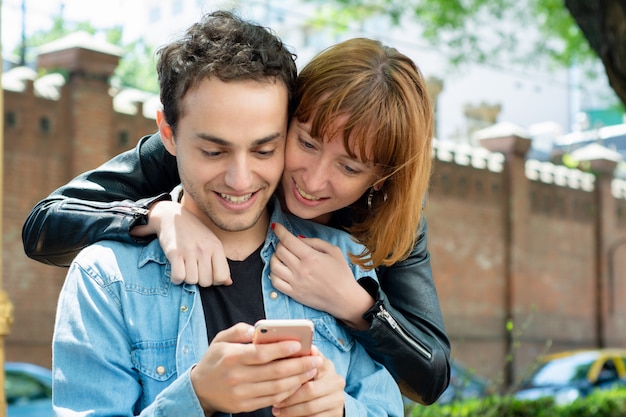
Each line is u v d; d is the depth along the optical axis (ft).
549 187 55.98
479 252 51.67
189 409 5.06
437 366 6.60
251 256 6.06
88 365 5.46
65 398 5.45
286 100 5.57
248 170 5.41
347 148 5.91
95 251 5.81
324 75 5.90
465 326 50.57
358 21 47.39
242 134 5.31
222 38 5.40
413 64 6.28
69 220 6.32
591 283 58.90
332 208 6.32
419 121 6.11
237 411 5.03
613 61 17.49
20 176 35.78
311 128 5.90
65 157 37.06
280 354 4.93
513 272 52.90
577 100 77.77
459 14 42.19
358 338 6.32
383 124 5.90
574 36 42.42
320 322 6.10
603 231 59.26
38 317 35.78
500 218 53.06
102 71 37.83
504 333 52.60
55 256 6.54
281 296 6.03
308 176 6.06
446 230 50.08
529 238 54.34
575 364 40.34
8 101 35.65
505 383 52.11
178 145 5.53
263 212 6.26
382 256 6.31
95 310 5.56
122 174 7.11
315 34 59.72
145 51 60.70
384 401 6.14
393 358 6.38
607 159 58.95
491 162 52.80
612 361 40.78
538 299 54.85
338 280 6.09
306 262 6.06
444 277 49.78
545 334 55.06
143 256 5.83
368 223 6.53
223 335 5.10
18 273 35.40
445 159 50.29
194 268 5.70
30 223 6.59
